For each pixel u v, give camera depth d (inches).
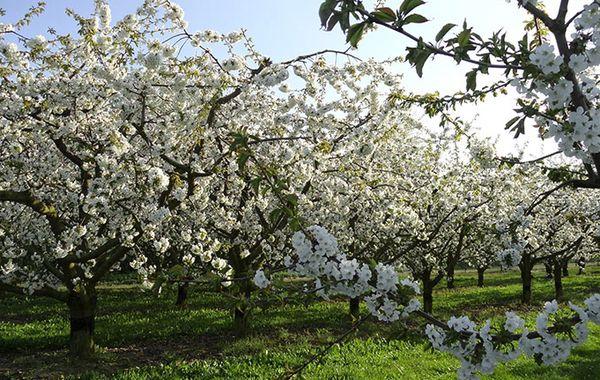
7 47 227.0
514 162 147.8
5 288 317.7
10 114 254.2
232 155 304.2
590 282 867.4
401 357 314.2
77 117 281.0
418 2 81.7
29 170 323.3
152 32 251.8
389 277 104.7
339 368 285.4
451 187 398.0
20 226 362.9
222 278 117.2
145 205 312.3
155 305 577.3
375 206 410.6
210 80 244.5
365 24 86.4
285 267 113.7
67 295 330.3
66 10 250.4
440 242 519.8
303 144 291.9
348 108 295.7
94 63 249.4
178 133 269.9
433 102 145.6
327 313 509.7
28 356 346.3
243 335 413.1
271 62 251.8
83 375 295.6
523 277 652.1
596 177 111.7
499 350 102.8
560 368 289.6
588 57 91.7
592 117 92.1
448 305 618.5
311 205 311.7
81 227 287.1
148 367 310.8
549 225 608.4
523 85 101.2
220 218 366.6
